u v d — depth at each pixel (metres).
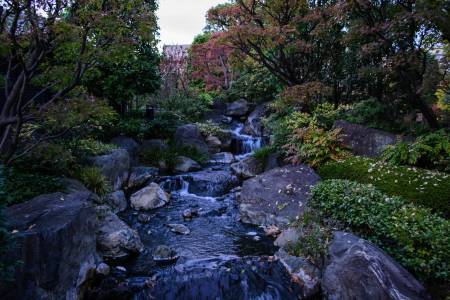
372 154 8.16
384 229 4.49
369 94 11.38
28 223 3.93
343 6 7.86
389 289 3.56
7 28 5.08
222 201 8.65
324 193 5.72
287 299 4.48
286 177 7.93
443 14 6.28
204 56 19.33
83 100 5.50
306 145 8.67
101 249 5.35
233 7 10.38
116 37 5.23
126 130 11.47
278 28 9.72
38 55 5.15
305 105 11.30
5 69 7.48
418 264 3.99
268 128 12.90
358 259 4.01
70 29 4.79
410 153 6.79
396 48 7.92
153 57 12.27
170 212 7.79
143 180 9.41
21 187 5.25
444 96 7.48
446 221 4.42
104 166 8.03
